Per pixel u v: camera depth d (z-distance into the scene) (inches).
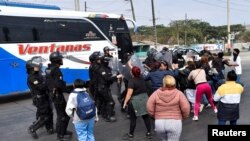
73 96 243.9
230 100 260.7
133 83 283.1
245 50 2906.0
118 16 647.8
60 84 284.0
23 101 509.4
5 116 409.4
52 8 569.0
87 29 586.6
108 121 358.6
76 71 566.9
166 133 223.5
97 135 311.1
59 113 291.7
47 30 531.8
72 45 561.3
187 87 370.0
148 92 319.6
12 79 493.4
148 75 323.6
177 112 219.5
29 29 512.1
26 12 512.4
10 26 493.4
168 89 220.7
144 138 297.4
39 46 520.4
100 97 363.6
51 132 319.6
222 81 410.6
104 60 360.5
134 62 357.7
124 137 295.4
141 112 283.9
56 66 286.8
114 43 628.1
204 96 380.2
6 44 487.8
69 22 560.7
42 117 305.9
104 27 615.5
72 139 301.0
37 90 297.6
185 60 457.1
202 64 406.3
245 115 368.2
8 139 311.6
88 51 584.7
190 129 319.3
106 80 355.6
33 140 303.7
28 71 300.2
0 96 570.6
